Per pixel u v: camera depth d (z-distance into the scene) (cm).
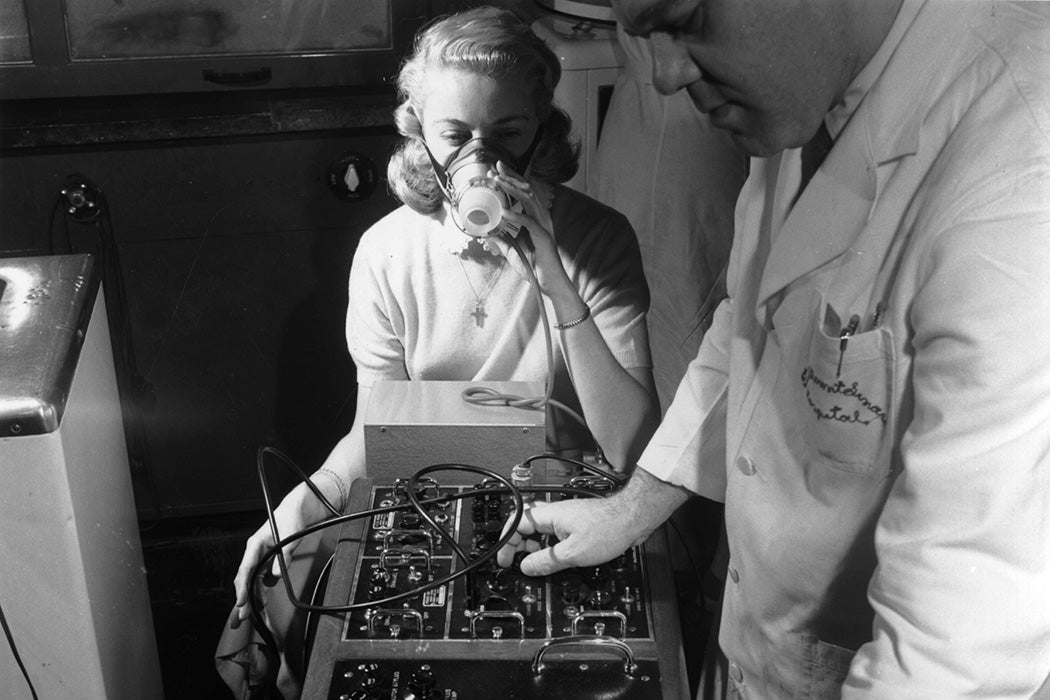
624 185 167
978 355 79
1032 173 81
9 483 105
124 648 134
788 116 89
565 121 156
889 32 93
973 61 89
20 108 209
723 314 134
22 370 109
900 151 92
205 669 205
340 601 123
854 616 108
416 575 126
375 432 144
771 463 111
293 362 239
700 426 130
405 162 158
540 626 119
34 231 220
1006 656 82
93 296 133
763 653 118
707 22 83
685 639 168
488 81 144
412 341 170
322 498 146
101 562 124
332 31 210
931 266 86
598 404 153
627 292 165
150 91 210
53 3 200
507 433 144
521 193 145
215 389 239
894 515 87
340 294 235
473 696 109
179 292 229
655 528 131
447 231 160
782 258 104
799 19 83
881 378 95
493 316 165
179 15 204
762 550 112
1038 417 79
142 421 237
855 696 87
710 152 159
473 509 136
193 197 222
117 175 217
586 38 163
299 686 148
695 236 163
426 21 211
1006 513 80
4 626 113
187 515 246
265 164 221
